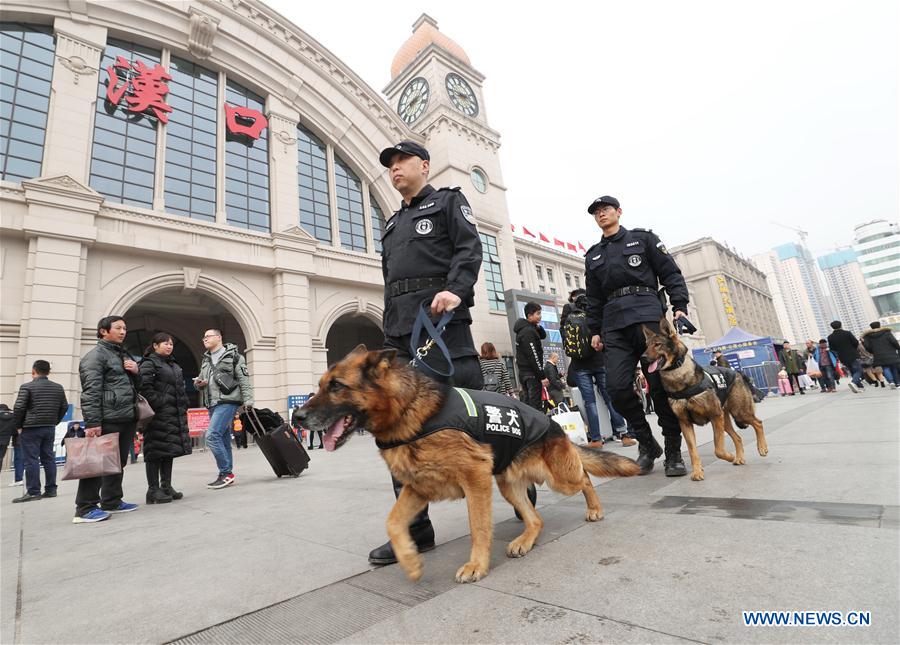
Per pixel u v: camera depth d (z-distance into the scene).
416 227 2.65
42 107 12.45
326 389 2.06
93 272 12.03
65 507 5.00
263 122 17.28
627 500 2.91
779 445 4.20
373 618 1.56
